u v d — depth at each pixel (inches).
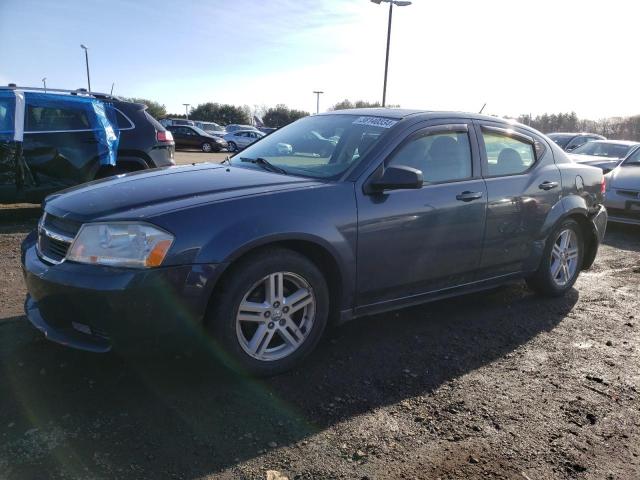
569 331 167.6
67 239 115.6
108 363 129.7
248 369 123.2
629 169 341.7
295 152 159.8
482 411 118.3
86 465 93.9
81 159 301.7
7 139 282.0
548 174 185.0
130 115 327.0
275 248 123.6
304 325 131.4
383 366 137.5
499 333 163.5
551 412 119.1
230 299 117.3
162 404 114.1
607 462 102.1
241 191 126.0
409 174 132.4
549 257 189.2
